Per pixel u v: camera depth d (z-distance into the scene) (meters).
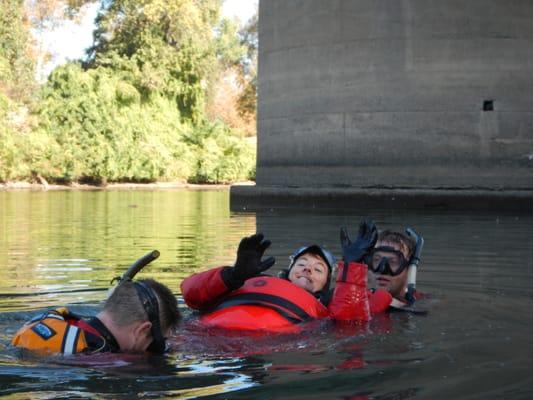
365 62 13.20
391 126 13.04
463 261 6.86
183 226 11.15
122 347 3.55
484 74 12.64
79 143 31.83
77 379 3.12
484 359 3.52
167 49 37.12
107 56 37.22
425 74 12.81
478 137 12.68
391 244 5.16
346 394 2.94
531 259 6.96
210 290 4.41
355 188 13.20
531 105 12.65
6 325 4.34
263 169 14.95
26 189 27.95
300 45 13.96
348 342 3.87
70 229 10.87
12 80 32.00
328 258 4.91
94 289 5.65
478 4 12.62
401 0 12.90
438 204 12.59
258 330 4.08
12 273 6.45
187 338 3.90
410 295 5.04
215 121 40.72
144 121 34.78
